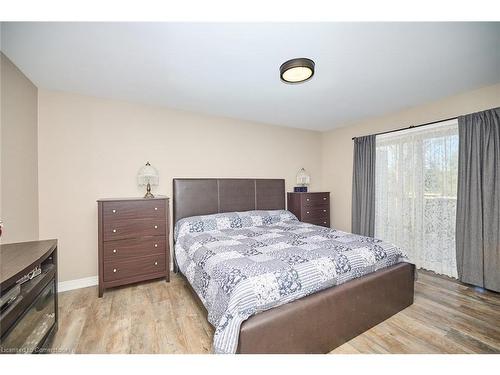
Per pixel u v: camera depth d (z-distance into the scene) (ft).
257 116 11.73
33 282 4.46
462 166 8.66
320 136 15.42
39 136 7.84
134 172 9.51
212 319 4.91
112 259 7.82
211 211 11.09
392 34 5.24
